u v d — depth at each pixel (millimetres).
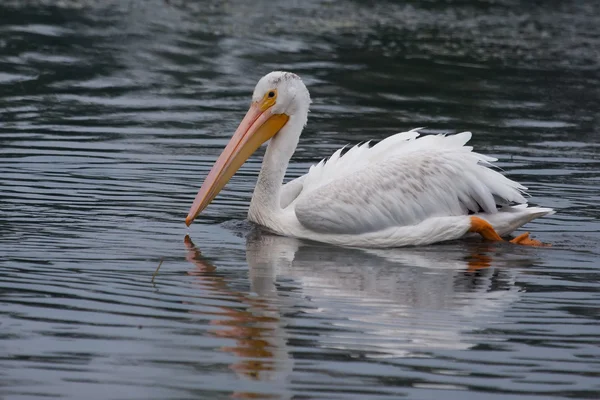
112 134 18859
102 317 9852
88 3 33844
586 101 23484
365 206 13086
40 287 10664
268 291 10836
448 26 32812
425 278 11555
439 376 8719
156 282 10984
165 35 29281
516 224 13453
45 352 8977
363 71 25891
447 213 13305
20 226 12914
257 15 33312
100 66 25172
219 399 8117
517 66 27250
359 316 10133
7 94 21953
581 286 11336
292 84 13766
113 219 13500
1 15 30781
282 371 8711
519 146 18859
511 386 8547
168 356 8953
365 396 8266
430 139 13836
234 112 21328
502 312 10391
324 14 34094
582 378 8742
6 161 16406
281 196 13875
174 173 16156
